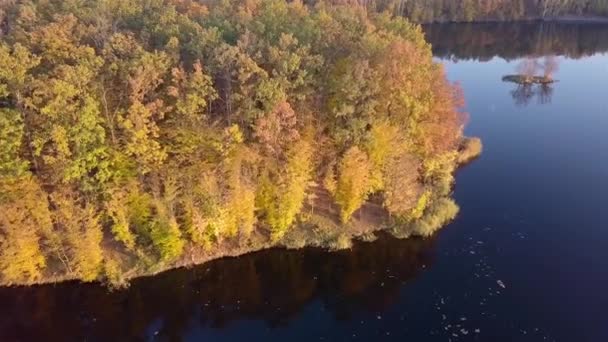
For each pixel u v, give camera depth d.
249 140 58.88
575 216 65.69
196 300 52.91
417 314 50.47
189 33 66.81
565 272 55.62
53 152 52.50
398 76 58.41
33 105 50.09
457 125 71.25
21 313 50.59
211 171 55.19
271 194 56.97
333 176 59.62
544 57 139.50
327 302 52.66
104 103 53.66
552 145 86.31
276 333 49.12
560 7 195.62
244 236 57.75
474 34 174.25
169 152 56.97
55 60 58.81
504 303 51.41
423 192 65.06
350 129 59.34
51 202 54.16
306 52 59.88
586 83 118.44
